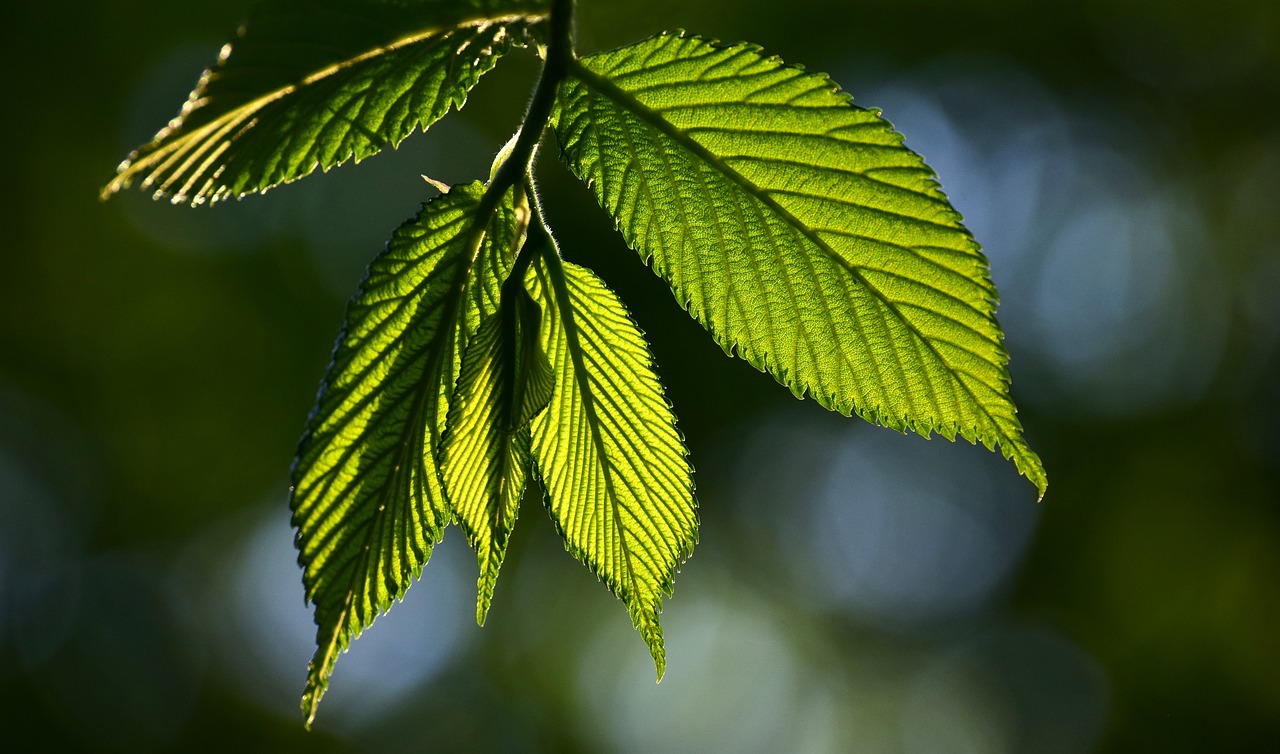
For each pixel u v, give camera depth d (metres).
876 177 1.52
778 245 1.58
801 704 15.27
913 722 14.31
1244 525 11.04
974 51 10.55
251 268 10.96
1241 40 10.59
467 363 1.49
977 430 1.62
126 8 10.03
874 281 1.57
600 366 1.63
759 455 11.32
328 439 1.52
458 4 1.40
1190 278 11.91
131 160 1.38
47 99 10.27
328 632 1.56
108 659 12.16
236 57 1.37
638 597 1.76
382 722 13.18
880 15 9.99
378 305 1.49
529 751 13.33
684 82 1.49
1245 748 10.86
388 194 10.86
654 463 1.69
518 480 1.62
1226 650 11.09
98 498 11.74
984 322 1.56
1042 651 12.44
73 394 11.12
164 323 11.02
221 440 11.33
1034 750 12.52
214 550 12.06
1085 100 11.25
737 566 12.88
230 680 12.30
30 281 10.57
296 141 1.44
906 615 13.66
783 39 9.50
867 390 1.64
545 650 12.88
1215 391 11.52
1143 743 11.48
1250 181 11.34
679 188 1.56
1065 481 11.78
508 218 1.51
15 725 11.88
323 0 1.36
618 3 4.50
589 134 1.53
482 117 10.05
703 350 9.87
